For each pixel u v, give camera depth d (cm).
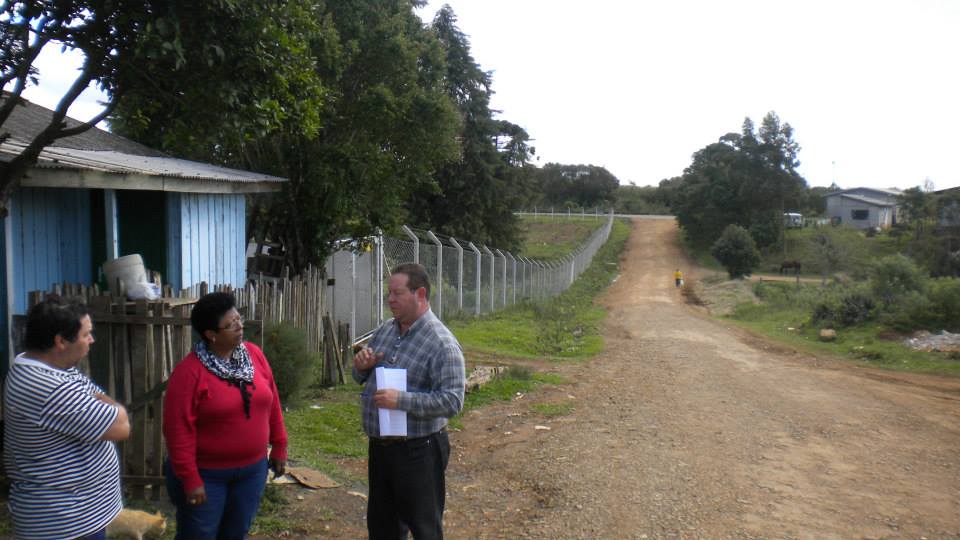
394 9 1508
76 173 660
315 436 778
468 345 1655
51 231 741
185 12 601
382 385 402
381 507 427
